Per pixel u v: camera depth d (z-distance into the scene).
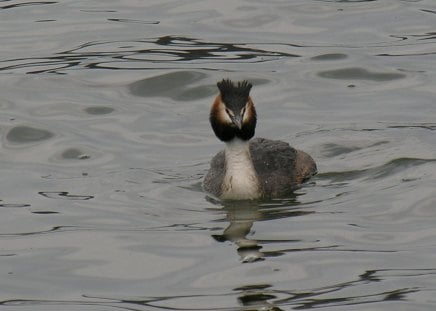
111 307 13.42
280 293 13.66
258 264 14.49
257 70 21.98
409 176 17.25
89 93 21.28
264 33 23.84
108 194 17.06
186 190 17.25
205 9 25.33
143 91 21.39
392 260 14.49
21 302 13.66
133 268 14.55
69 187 17.36
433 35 23.27
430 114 19.80
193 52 22.95
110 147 18.98
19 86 21.59
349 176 17.55
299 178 17.45
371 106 20.33
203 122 20.06
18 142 19.22
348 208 16.28
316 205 16.50
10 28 24.47
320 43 23.17
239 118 16.48
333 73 21.80
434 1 25.20
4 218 16.23
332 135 19.14
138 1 25.94
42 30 24.30
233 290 13.79
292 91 21.11
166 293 13.77
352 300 13.39
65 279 14.29
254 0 25.70
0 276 14.41
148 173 17.91
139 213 16.34
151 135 19.50
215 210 16.45
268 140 18.25
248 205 16.62
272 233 15.52
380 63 22.08
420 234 15.26
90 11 25.36
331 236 15.30
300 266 14.40
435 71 21.64
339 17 24.50
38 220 16.14
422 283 13.78
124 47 23.34
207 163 18.31
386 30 23.64
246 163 16.92
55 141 19.22
